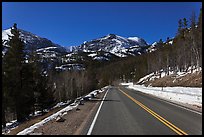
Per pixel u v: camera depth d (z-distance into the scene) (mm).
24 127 15727
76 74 95812
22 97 33312
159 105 22734
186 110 18438
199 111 17797
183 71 79375
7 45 35000
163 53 104250
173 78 74688
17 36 35219
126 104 24375
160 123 12594
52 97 46219
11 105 32188
